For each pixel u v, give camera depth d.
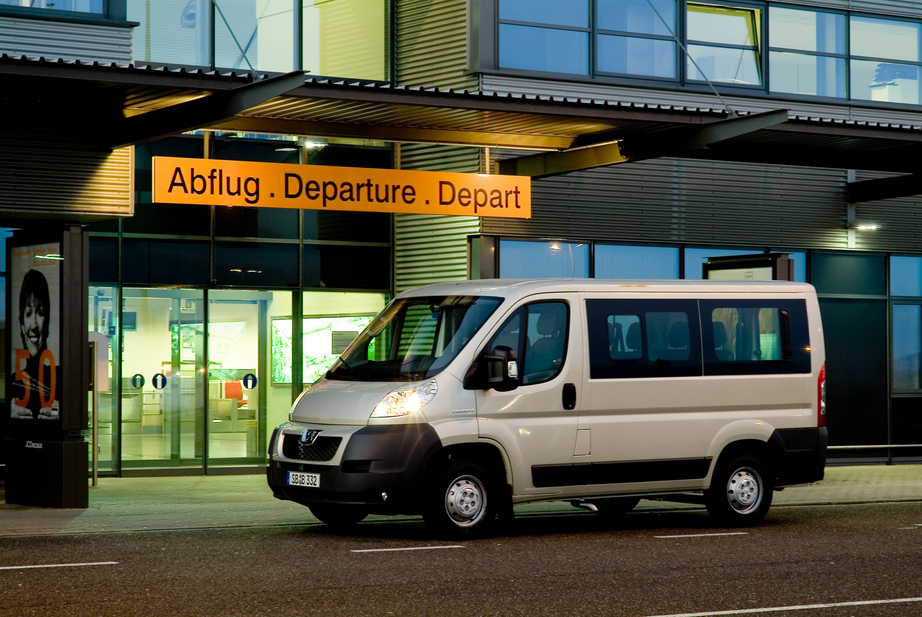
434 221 19.47
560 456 11.76
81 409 13.87
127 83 12.48
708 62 20.77
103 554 10.20
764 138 17.00
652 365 12.32
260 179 15.67
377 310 19.91
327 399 11.50
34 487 14.14
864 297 22.12
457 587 8.73
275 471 11.59
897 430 22.27
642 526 12.73
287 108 14.70
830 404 21.72
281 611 7.79
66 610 7.76
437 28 19.36
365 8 19.73
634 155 16.42
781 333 13.16
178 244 18.45
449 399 11.26
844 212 22.09
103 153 15.06
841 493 16.59
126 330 18.19
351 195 16.25
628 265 20.31
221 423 18.83
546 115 14.95
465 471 11.34
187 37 18.19
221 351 18.83
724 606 8.19
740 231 21.20
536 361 11.76
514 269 19.34
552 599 8.33
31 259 14.26
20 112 14.37
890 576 9.45
